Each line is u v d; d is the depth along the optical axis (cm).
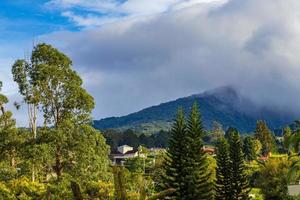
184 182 5431
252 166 10631
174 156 5538
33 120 4841
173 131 5584
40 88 4759
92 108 4844
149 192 5412
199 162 5516
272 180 8150
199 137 5562
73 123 4681
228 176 6606
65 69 4850
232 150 6644
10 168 4466
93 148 4550
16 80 4778
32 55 4803
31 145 4406
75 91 4756
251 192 8544
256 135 17862
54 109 4784
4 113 4834
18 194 3644
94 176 4422
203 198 5497
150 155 14238
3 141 4519
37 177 4591
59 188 3488
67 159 4519
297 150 751
